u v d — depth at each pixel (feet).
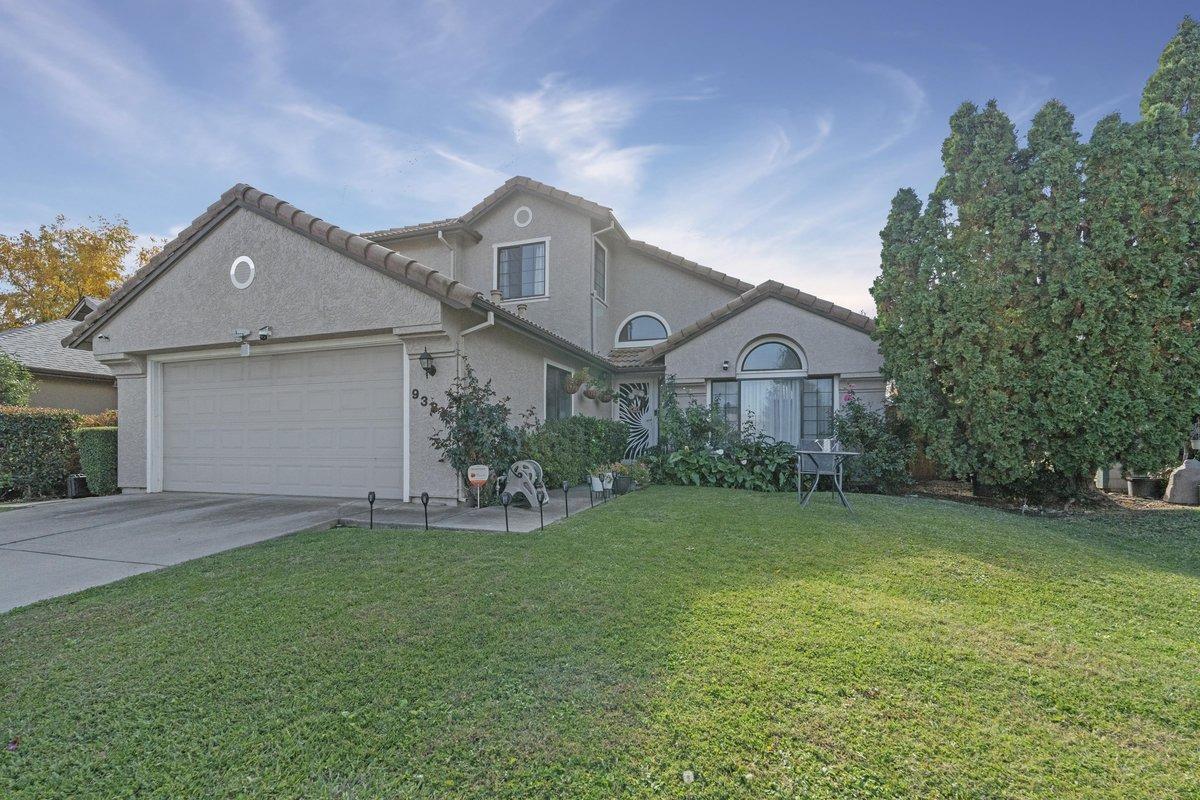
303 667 11.07
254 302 32.19
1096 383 30.22
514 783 7.80
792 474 36.88
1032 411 31.50
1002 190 32.07
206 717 9.46
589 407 49.16
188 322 33.94
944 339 33.24
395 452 30.73
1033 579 16.71
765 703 9.65
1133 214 29.40
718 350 43.50
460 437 27.94
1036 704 9.80
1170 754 8.54
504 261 55.36
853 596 14.93
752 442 39.14
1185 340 29.01
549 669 10.86
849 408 38.55
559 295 52.75
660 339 57.41
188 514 27.53
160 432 36.65
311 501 31.07
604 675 10.61
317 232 30.27
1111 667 11.18
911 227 35.17
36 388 52.42
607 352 56.59
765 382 43.01
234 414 34.65
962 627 13.01
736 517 25.31
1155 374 29.40
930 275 33.81
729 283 54.75
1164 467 30.27
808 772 8.00
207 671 10.98
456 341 29.22
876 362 39.91
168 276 34.65
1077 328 30.32
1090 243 30.45
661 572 16.79
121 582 16.55
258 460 33.91
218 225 33.32
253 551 19.66
